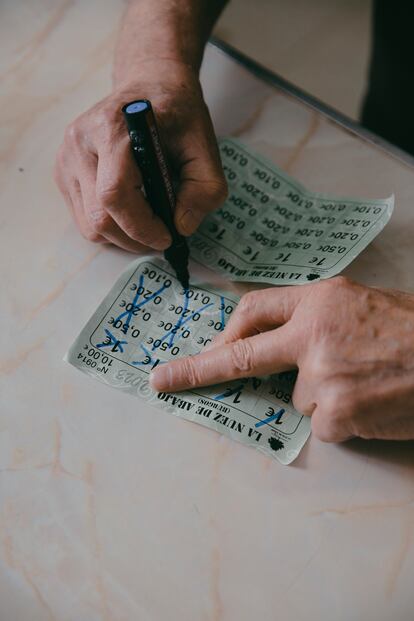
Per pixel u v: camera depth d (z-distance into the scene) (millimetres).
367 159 926
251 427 719
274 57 1768
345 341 674
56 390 748
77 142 831
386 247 842
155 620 616
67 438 716
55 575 641
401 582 628
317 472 691
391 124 1482
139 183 760
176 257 801
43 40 1099
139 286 823
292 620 613
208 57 1047
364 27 1811
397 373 657
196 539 654
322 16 1833
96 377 755
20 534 663
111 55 1067
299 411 726
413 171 912
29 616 622
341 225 845
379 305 690
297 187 905
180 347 776
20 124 997
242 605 622
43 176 942
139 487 684
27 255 864
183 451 705
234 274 831
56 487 688
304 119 970
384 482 683
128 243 831
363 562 639
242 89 1007
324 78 1762
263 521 663
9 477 696
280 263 822
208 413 728
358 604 619
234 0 1819
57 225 891
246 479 687
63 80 1044
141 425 722
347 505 670
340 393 663
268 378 755
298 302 716
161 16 946
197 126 830
